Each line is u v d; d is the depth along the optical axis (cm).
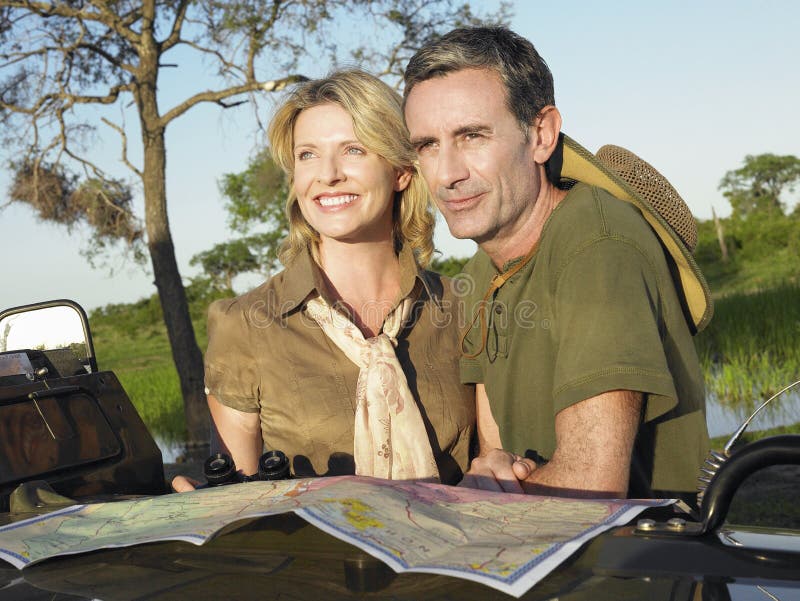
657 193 196
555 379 171
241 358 231
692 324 197
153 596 105
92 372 209
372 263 243
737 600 94
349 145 230
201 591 105
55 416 186
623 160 203
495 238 196
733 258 4794
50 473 179
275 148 242
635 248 173
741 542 106
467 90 182
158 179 1485
